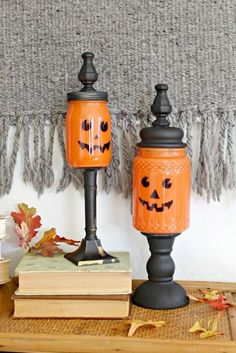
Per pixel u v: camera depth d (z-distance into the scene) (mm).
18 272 931
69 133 977
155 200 952
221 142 1037
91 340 849
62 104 1070
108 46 1052
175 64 1039
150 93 1049
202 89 1036
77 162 972
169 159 948
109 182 1075
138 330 880
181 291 989
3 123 1082
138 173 963
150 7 1038
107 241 1104
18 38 1069
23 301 931
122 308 926
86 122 962
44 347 854
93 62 1056
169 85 1043
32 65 1070
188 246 1088
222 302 961
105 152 979
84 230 1100
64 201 1104
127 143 1062
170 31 1037
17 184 1105
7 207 1110
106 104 991
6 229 1116
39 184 1094
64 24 1059
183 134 989
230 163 1038
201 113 1039
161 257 985
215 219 1074
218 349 827
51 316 933
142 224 967
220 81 1031
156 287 981
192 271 1092
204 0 1027
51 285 936
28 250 1055
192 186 1062
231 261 1079
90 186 990
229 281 1083
